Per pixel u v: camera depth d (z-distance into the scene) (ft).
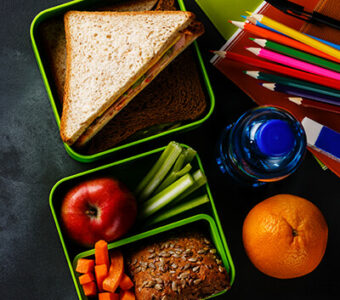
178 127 3.83
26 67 4.02
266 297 4.08
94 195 3.37
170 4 3.84
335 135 3.69
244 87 3.92
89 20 3.63
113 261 3.43
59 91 3.87
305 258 3.45
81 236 3.44
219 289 3.39
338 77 3.43
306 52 3.44
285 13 3.53
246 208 4.09
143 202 3.77
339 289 4.12
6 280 3.97
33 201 4.00
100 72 3.54
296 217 3.44
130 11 3.88
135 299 3.44
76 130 3.51
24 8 4.03
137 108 3.81
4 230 3.98
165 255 3.39
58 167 4.02
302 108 3.91
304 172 4.11
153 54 3.42
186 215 3.92
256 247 3.52
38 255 4.00
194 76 3.88
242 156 3.42
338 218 4.12
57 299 4.00
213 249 3.48
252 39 3.43
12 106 4.01
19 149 4.00
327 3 3.54
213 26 4.06
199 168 3.94
